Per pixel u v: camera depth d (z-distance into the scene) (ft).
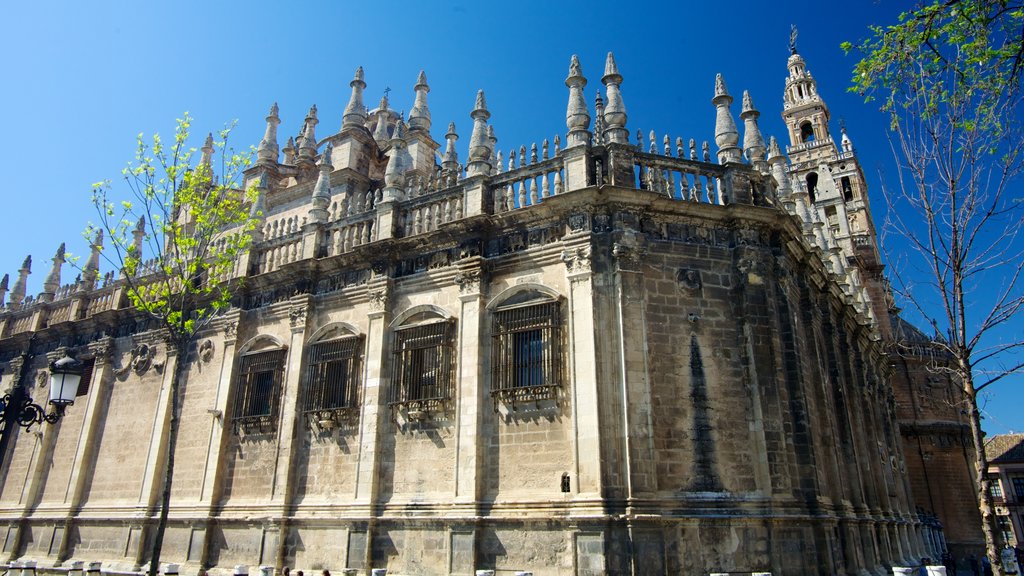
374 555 72.90
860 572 70.28
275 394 88.48
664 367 67.67
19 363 125.80
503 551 65.77
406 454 76.02
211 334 98.94
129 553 92.38
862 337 122.62
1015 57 41.81
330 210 109.19
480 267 77.15
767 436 66.59
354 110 114.73
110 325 115.34
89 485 104.73
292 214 115.03
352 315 87.04
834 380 90.02
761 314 71.41
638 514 60.49
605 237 71.67
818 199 186.80
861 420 101.04
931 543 135.64
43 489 111.24
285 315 92.84
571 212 73.26
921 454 159.22
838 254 122.62
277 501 81.87
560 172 77.36
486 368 74.08
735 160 77.46
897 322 181.68
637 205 72.28
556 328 70.69
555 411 68.44
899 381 165.48
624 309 68.13
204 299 100.73
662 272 71.46
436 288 81.00
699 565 60.29
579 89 78.74
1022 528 234.79
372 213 90.07
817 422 75.97
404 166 92.38
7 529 110.42
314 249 92.99
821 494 68.03
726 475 65.10
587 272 70.08
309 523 78.79
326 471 81.35
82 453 106.52
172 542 88.74
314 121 124.16
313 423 84.38
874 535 83.20
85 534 100.63
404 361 79.82
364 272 87.97
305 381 87.45
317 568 76.13
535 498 65.98
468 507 68.44
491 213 81.00
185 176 77.05
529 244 76.18
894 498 117.70
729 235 75.15
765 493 64.69
